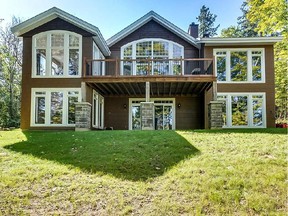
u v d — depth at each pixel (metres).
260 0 11.52
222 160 5.72
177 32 15.57
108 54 15.90
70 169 5.53
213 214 4.04
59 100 13.55
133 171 5.42
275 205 4.14
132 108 16.20
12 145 7.43
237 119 14.81
